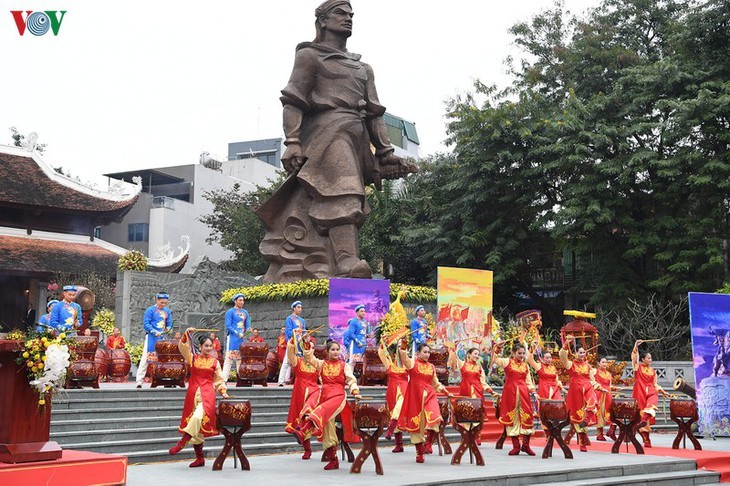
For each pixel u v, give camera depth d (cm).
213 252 4966
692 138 2781
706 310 1612
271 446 1190
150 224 4641
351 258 2108
